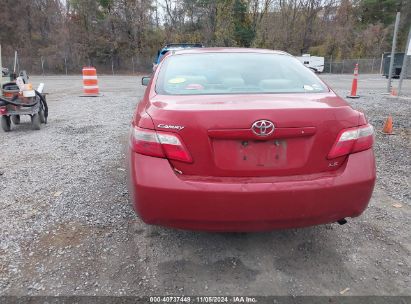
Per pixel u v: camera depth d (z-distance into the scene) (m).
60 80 28.48
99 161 5.78
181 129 2.63
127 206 4.12
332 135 2.72
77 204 4.18
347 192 2.73
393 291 2.73
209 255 3.20
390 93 15.05
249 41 49.75
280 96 3.02
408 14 58.16
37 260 3.11
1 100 7.71
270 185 2.61
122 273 2.95
